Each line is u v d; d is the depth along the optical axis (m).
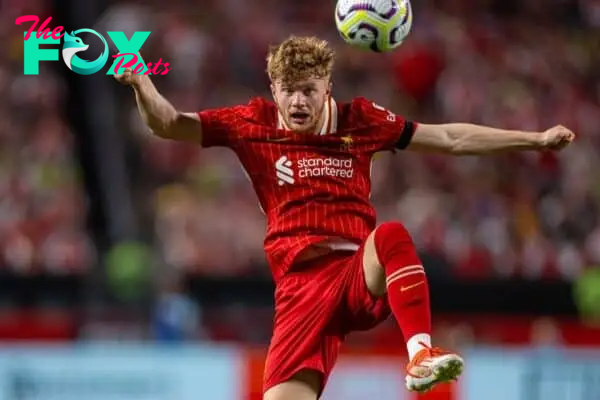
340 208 18.11
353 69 59.53
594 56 64.38
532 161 54.75
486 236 50.31
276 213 18.27
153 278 43.47
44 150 52.34
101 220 51.84
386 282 16.81
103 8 61.03
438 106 58.97
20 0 59.69
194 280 43.34
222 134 18.52
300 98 17.52
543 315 44.72
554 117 59.53
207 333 41.66
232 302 43.44
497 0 65.38
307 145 18.27
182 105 57.00
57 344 39.50
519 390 37.34
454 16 64.06
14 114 54.59
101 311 41.75
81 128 56.09
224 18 61.44
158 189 52.94
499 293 44.72
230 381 36.69
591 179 55.38
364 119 18.53
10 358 36.34
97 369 36.59
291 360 17.47
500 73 61.09
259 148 18.38
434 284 44.56
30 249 46.62
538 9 65.94
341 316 17.81
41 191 49.81
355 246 18.05
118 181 53.66
